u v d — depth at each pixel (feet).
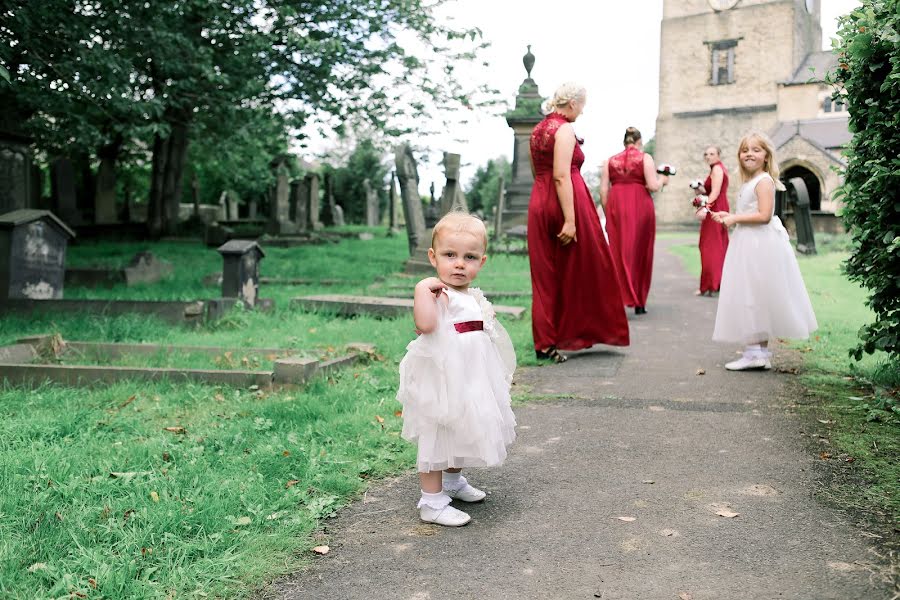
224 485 10.03
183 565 7.95
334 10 47.16
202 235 71.67
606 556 8.43
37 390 15.99
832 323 24.49
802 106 136.77
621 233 27.78
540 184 20.07
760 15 138.62
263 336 23.06
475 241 9.72
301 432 12.80
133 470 10.72
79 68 34.22
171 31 38.99
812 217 68.13
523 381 17.62
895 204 13.21
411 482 10.99
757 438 12.64
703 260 34.12
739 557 8.29
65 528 8.57
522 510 9.89
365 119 50.90
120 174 99.45
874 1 13.52
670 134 146.82
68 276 37.58
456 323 9.51
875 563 8.04
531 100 61.62
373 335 22.61
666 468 11.34
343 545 8.86
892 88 12.85
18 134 39.63
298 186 76.59
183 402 15.20
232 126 49.42
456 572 8.13
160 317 25.63
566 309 20.33
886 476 10.60
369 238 81.05
